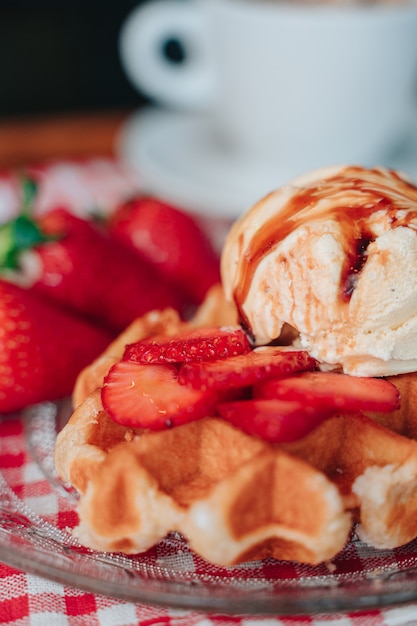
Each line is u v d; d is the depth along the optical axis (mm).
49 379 430
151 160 572
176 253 498
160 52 614
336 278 358
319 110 547
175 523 350
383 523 354
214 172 570
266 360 359
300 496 347
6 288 434
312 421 347
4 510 365
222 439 354
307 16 522
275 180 561
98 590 337
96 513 348
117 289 471
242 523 347
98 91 997
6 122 763
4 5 969
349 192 376
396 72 545
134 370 366
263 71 538
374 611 354
